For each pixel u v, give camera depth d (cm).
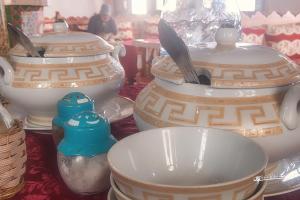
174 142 45
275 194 47
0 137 46
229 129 48
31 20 148
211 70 51
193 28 175
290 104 49
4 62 74
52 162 61
